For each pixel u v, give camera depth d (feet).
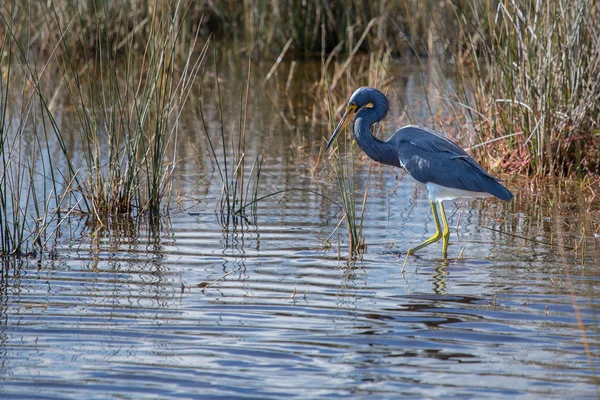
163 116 42.88
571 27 49.19
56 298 30.30
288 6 91.30
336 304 29.94
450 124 56.39
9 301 29.91
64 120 61.57
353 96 40.52
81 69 78.33
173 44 42.63
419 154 38.34
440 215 42.34
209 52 91.30
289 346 26.14
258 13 89.76
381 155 40.40
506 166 50.01
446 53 87.71
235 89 75.87
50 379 23.82
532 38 48.55
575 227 39.78
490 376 23.93
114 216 41.98
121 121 42.75
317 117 65.92
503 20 50.16
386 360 25.08
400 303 30.01
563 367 24.52
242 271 33.65
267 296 30.73
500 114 50.78
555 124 48.98
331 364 24.82
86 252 36.14
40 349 25.81
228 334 27.12
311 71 84.23
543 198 45.16
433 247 37.22
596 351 25.62
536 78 48.70
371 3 91.35
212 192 46.29
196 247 36.96
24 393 22.99
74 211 42.32
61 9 79.15
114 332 27.20
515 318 28.45
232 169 48.91
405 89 73.36
